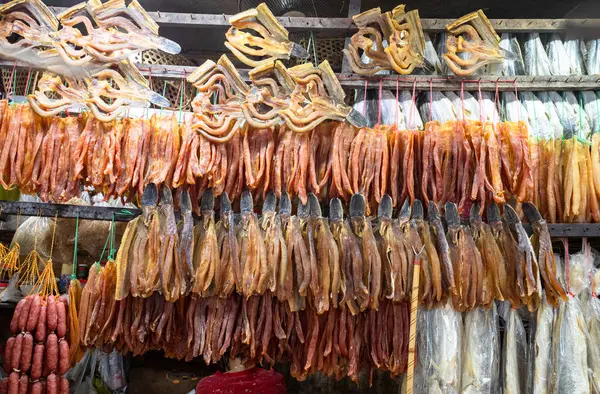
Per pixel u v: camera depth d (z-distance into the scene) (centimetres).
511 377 294
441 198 295
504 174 291
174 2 468
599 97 342
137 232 281
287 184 293
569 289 304
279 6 374
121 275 274
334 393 411
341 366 305
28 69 307
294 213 338
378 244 295
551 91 344
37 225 322
